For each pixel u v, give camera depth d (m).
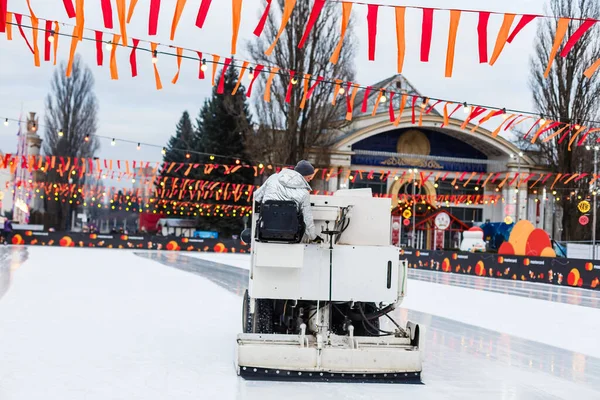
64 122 69.44
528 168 58.81
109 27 9.41
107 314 12.50
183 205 65.56
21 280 19.20
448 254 36.94
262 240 7.89
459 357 9.58
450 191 61.75
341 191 9.78
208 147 65.44
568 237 47.31
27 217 72.44
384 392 7.13
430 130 60.81
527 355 9.97
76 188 69.69
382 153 58.47
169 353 8.90
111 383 7.11
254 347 7.66
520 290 23.88
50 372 7.53
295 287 8.15
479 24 9.69
